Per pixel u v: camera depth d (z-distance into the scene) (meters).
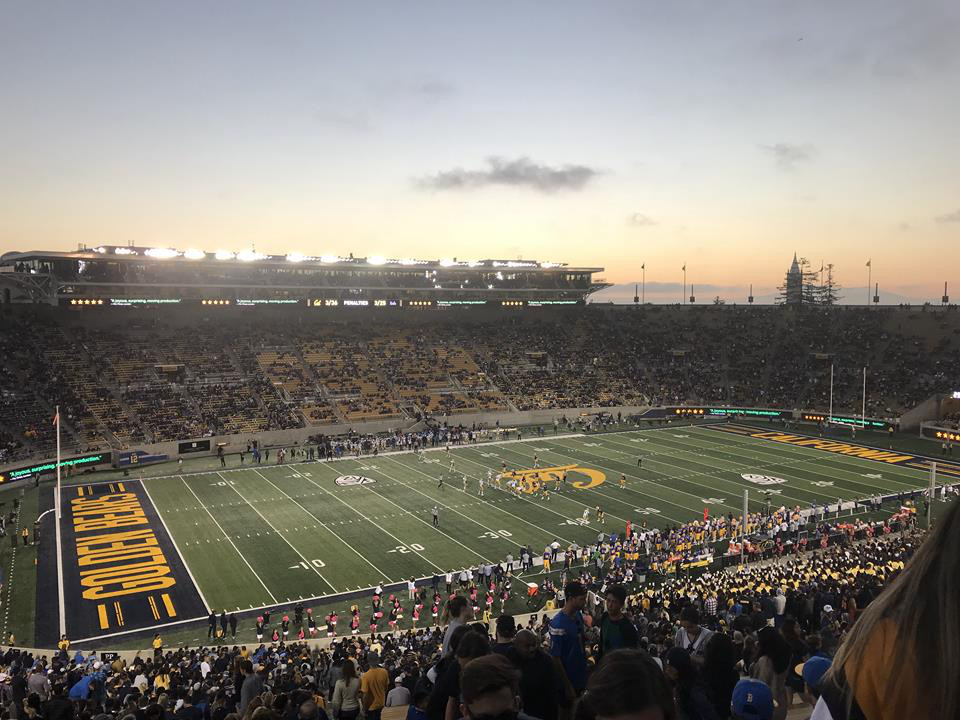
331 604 38.06
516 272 110.31
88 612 36.78
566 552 43.31
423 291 104.31
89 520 51.38
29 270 81.50
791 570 36.53
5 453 60.50
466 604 9.06
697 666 7.55
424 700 7.89
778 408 95.12
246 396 81.00
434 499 57.03
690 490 59.91
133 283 83.31
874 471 66.88
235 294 90.38
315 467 68.00
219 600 38.34
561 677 6.59
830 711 2.27
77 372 75.88
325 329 98.81
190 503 55.78
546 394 95.69
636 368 105.25
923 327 102.00
